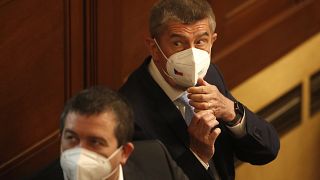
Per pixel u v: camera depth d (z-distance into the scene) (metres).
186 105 7.67
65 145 6.24
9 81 8.71
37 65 8.88
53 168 6.86
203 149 7.51
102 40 9.33
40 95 8.95
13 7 8.62
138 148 7.21
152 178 7.07
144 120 7.46
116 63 9.52
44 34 8.87
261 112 11.08
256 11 10.74
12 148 8.83
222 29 10.49
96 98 6.19
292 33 11.12
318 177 11.69
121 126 6.23
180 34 7.21
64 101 9.13
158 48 7.38
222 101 7.58
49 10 8.86
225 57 10.57
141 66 7.80
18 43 8.71
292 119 11.38
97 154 6.19
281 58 11.09
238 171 11.01
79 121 6.13
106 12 9.30
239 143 8.01
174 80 7.44
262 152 8.10
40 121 8.98
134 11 9.56
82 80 9.25
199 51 7.29
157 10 7.33
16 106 8.80
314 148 11.60
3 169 8.79
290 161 11.44
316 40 11.37
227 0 10.49
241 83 10.80
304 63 11.32
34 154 8.99
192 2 7.27
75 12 9.05
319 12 11.30
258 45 10.84
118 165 6.41
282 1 10.96
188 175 7.47
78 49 9.15
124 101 6.34
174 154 7.48
